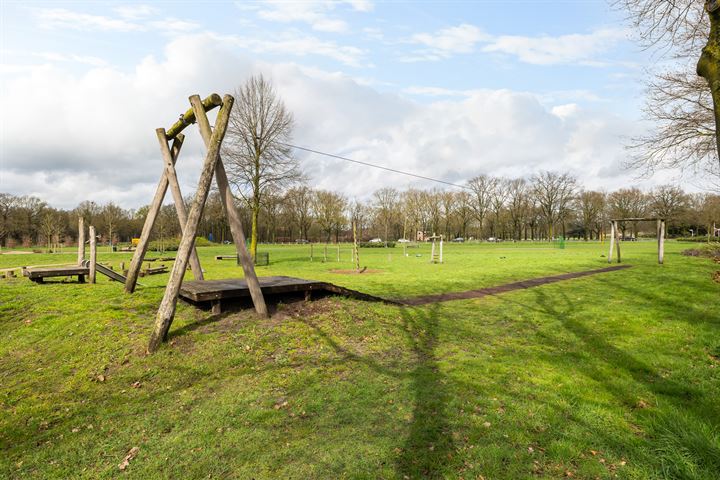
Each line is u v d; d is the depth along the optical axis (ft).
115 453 13.07
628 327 26.91
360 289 46.88
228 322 23.67
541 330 27.30
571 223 335.26
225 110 23.52
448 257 111.34
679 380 18.44
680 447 12.79
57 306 28.04
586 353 22.17
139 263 30.48
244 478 11.68
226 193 24.79
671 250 123.34
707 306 31.96
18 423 14.88
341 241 330.54
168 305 20.70
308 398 16.38
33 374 18.80
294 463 12.28
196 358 19.66
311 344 21.91
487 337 25.89
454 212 300.20
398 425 14.42
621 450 12.98
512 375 19.12
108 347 20.76
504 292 43.57
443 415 15.14
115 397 16.55
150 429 14.30
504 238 322.14
